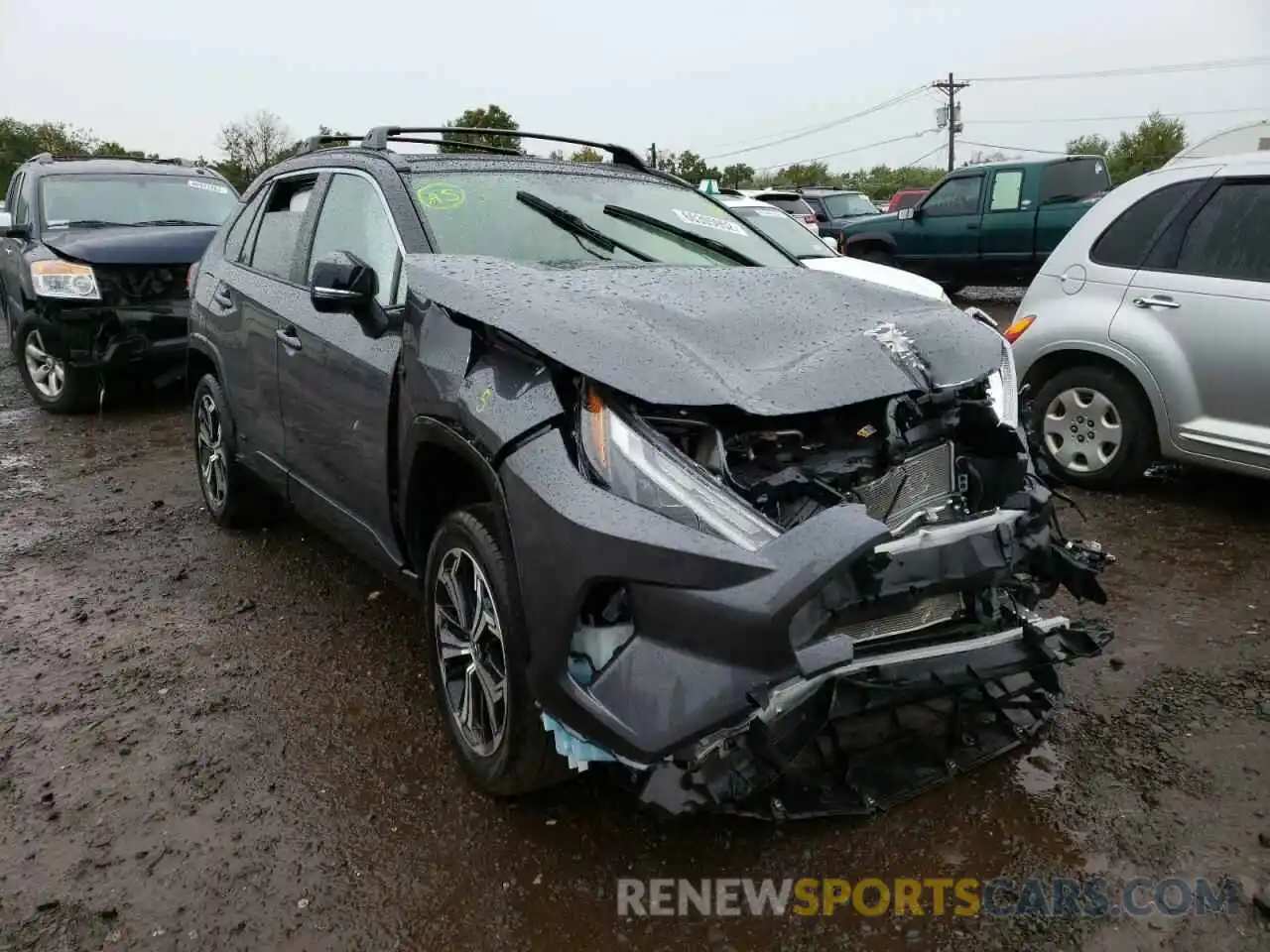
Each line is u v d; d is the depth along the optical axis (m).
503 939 2.41
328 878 2.63
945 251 13.77
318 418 3.75
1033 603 2.95
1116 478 5.50
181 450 7.11
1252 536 4.93
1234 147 5.36
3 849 2.75
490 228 3.56
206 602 4.39
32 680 3.71
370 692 3.58
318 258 3.99
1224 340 4.90
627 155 4.77
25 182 9.31
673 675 2.24
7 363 10.99
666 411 2.43
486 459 2.64
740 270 3.55
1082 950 2.34
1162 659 3.69
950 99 56.44
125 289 7.82
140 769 3.12
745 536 2.26
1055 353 5.66
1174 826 2.75
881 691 2.51
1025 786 2.94
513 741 2.64
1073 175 12.95
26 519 5.60
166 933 2.44
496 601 2.64
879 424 2.67
